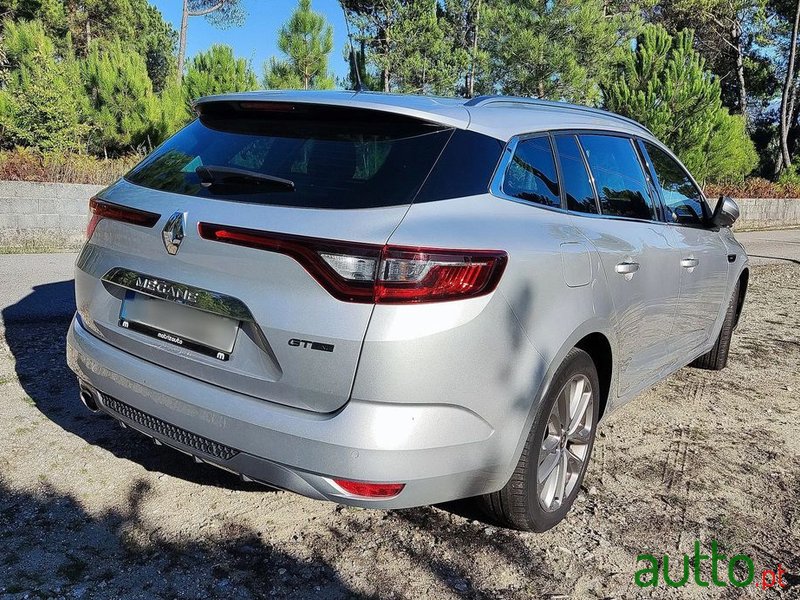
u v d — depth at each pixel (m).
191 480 3.25
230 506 3.05
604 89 19.14
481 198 2.56
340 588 2.56
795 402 4.88
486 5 20.98
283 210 2.37
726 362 5.61
